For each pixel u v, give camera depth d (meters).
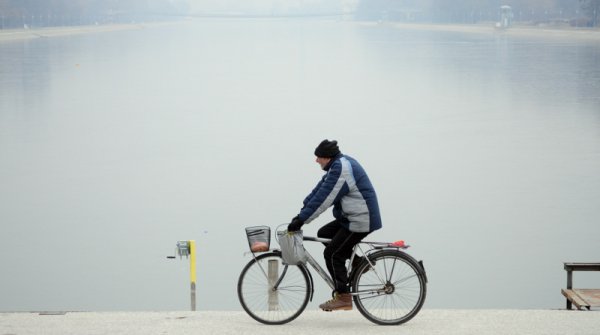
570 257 72.75
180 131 173.00
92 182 118.38
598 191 105.44
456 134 159.38
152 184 115.88
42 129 174.25
